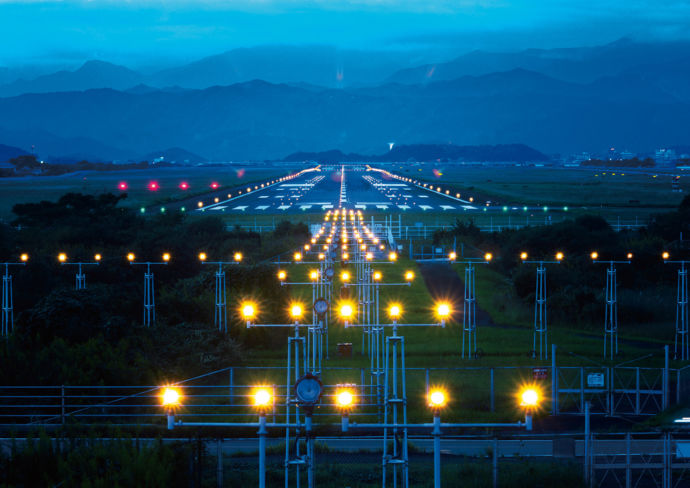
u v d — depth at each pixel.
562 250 184.12
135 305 126.31
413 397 87.75
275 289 130.50
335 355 108.69
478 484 60.34
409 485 60.97
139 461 56.47
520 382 94.38
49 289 142.88
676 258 175.00
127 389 86.50
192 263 165.00
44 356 89.81
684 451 61.75
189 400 86.06
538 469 62.16
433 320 133.50
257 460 68.19
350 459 68.56
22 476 59.00
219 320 113.62
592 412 84.81
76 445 62.56
